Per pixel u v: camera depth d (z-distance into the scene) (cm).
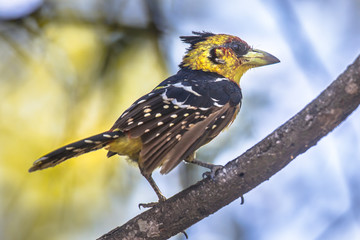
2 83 1131
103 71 1129
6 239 1076
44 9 1164
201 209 810
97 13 1173
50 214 1098
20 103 1129
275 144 758
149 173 873
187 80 963
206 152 1166
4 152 1090
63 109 1122
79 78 1129
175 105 888
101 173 1118
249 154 776
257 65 1080
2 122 1104
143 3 1180
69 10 1166
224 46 1067
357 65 702
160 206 828
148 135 857
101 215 1119
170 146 856
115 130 871
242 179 783
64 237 1098
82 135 1097
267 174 777
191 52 1070
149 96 893
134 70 1141
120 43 1152
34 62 1145
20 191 1094
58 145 1095
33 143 1100
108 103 1114
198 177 1186
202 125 898
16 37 1154
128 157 918
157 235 830
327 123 730
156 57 1151
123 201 1131
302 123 739
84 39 1155
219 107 923
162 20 1183
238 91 976
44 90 1134
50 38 1155
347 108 718
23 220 1090
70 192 1106
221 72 1058
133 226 838
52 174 1102
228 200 803
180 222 823
